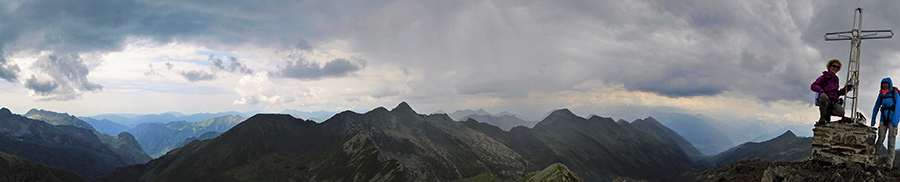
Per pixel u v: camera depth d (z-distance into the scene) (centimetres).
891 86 2070
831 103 2186
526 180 5653
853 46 2134
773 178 1988
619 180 5259
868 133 1984
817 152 2166
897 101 2025
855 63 2123
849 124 2059
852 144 2028
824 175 1950
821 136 2161
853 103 2125
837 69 2180
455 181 15425
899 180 1764
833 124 2123
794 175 1953
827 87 2183
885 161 2158
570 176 5053
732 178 2297
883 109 2103
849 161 2025
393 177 18075
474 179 14325
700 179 3250
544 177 5112
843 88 2188
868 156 1977
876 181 1781
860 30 2097
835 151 2084
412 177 18850
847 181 1820
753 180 2117
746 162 2630
